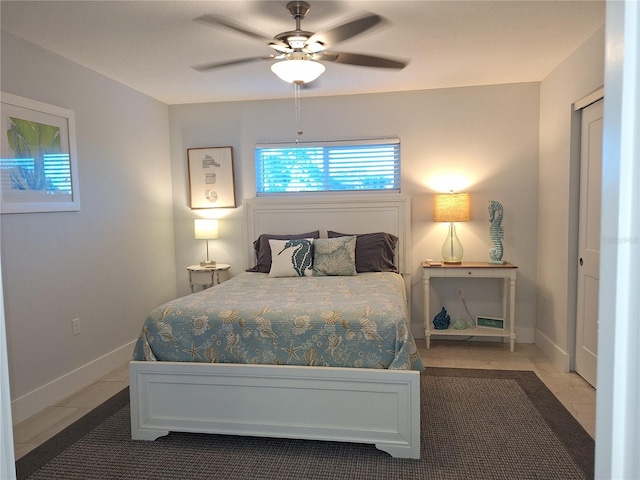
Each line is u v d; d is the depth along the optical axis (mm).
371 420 2354
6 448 743
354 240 4062
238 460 2344
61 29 2746
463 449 2398
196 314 2570
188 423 2518
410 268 4441
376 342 2387
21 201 2871
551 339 3863
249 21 2672
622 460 633
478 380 3357
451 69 3703
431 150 4371
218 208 4758
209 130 4723
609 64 636
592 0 2445
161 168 4617
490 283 4363
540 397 3033
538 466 2234
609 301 639
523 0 2438
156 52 3172
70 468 2295
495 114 4238
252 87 4129
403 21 2693
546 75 3922
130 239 4082
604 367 654
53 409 3014
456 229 4367
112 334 3816
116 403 3100
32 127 2961
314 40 2594
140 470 2268
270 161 4699
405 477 2170
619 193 616
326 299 2789
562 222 3592
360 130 4473
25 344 2914
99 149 3650
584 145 3287
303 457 2359
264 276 3961
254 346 2484
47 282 3104
